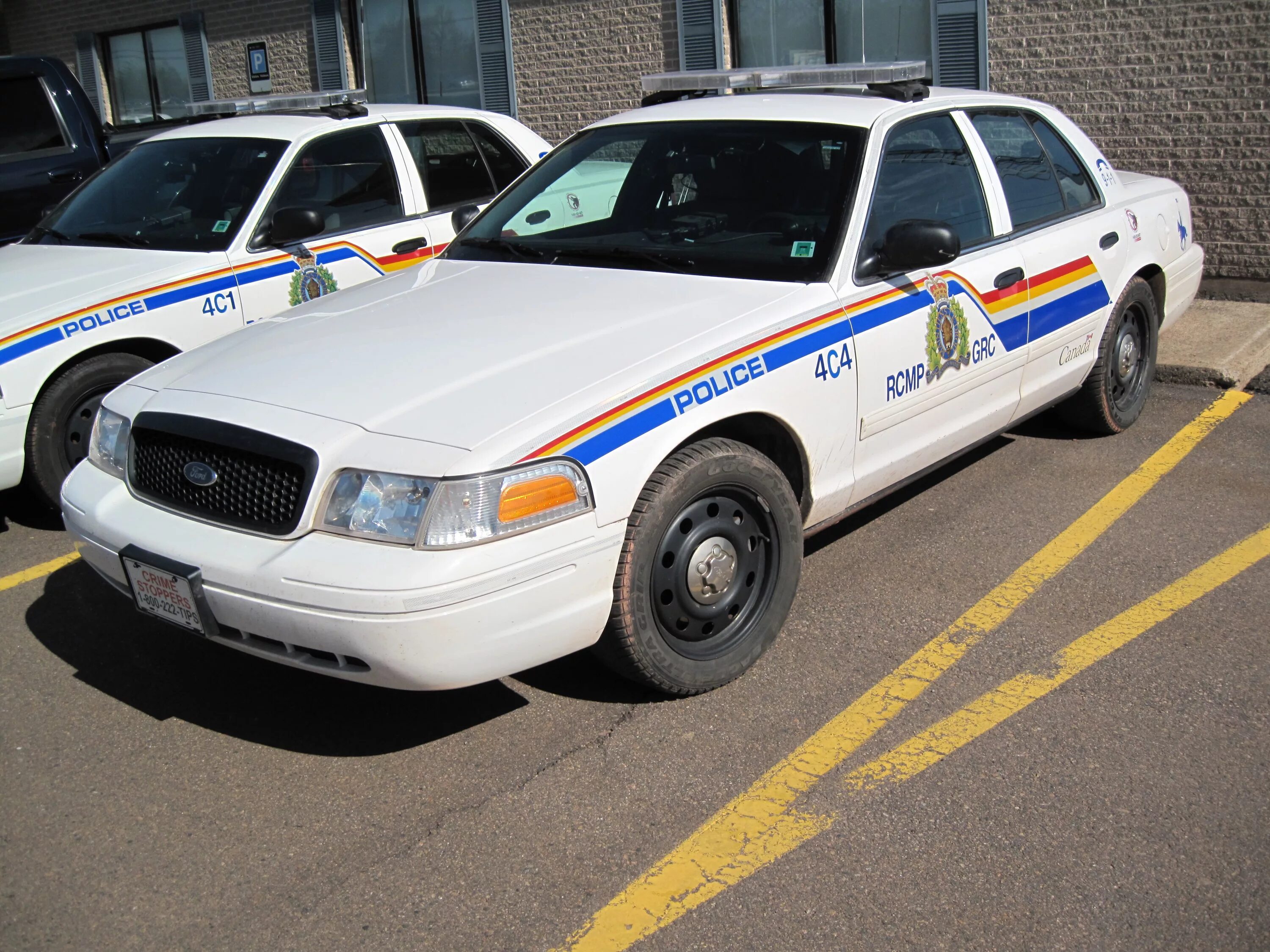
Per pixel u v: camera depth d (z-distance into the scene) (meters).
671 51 10.31
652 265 4.06
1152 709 3.47
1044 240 4.82
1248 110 8.02
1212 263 8.46
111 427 3.66
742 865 2.89
